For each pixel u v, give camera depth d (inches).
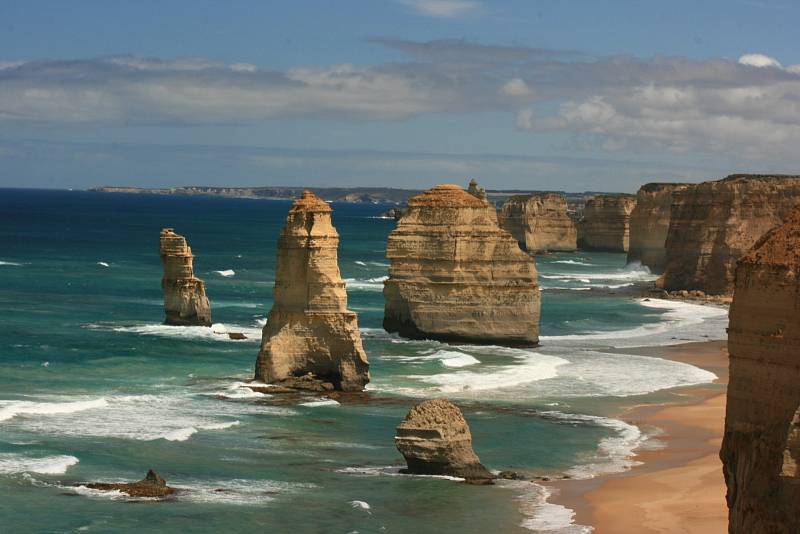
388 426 1860.2
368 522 1330.0
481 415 1984.5
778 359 938.1
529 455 1695.4
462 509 1392.7
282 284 2187.5
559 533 1304.1
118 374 2257.6
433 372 2402.8
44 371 2258.9
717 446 1792.6
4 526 1254.3
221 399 2030.0
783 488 903.1
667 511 1397.6
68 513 1310.3
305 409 1975.9
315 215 2172.7
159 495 1400.1
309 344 2180.1
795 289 930.1
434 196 2977.4
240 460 1600.6
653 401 2181.3
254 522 1312.7
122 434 1715.1
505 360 2615.7
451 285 2896.2
